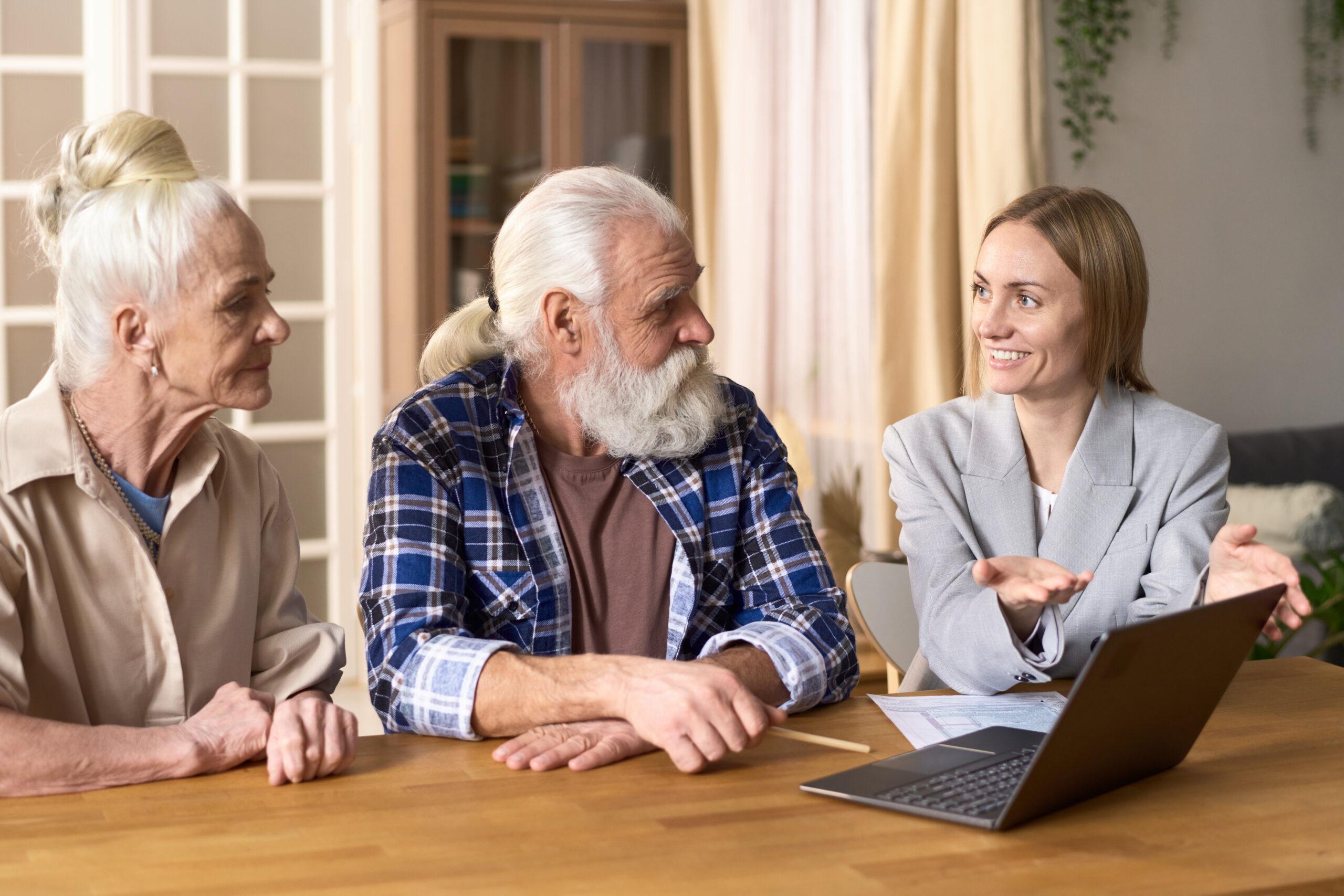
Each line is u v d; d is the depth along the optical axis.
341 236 4.18
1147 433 1.87
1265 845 1.04
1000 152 3.47
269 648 1.50
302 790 1.17
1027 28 3.43
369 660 1.47
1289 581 1.51
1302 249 4.21
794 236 4.36
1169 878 0.97
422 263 4.92
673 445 1.63
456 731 1.34
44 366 3.93
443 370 1.71
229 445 1.49
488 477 1.58
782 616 1.57
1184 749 1.24
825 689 1.49
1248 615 1.20
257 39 4.07
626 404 1.59
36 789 1.15
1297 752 1.30
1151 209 4.01
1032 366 1.80
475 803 1.14
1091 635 1.80
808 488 3.85
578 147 5.04
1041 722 1.44
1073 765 1.09
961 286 3.66
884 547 3.77
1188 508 1.83
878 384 3.74
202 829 1.07
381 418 4.25
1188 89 4.02
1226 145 4.08
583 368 1.60
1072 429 1.89
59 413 1.31
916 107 3.68
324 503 4.24
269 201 4.13
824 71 4.18
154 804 1.13
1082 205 1.80
